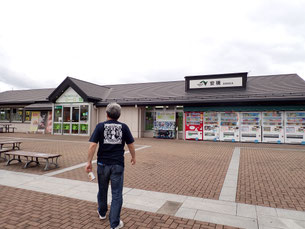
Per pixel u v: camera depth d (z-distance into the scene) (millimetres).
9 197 4211
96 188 4805
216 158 8516
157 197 4289
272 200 4191
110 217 2889
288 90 14141
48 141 13625
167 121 16672
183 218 3383
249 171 6480
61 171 6301
